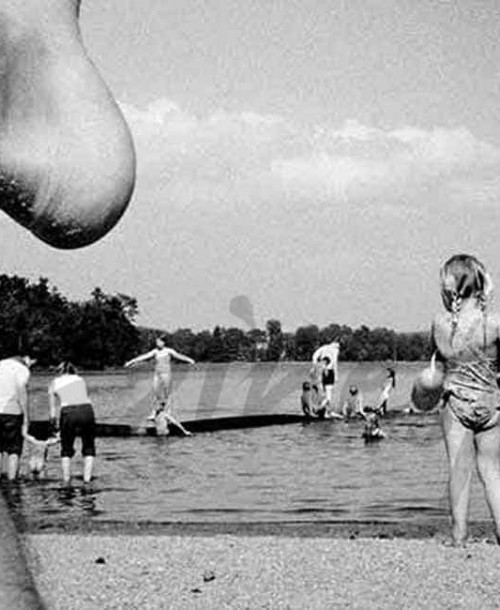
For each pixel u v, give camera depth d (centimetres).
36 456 1769
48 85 92
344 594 920
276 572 993
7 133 92
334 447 2542
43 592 90
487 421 960
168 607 861
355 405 3453
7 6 92
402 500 1562
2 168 91
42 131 92
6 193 92
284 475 1934
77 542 1105
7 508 91
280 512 1441
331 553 1076
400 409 3575
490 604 882
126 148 92
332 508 1484
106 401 4322
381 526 1271
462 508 1068
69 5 95
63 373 1686
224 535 1189
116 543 1108
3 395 1577
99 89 93
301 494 1652
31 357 1577
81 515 1365
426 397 979
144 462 2172
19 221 93
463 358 940
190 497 1603
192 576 971
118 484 1744
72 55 93
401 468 2041
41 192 91
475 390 951
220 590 928
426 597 895
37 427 2572
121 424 3072
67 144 91
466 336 926
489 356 941
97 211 92
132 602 866
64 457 1692
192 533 1218
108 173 91
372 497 1600
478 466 974
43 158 91
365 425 3045
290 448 2527
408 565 1009
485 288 915
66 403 1689
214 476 1914
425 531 1219
